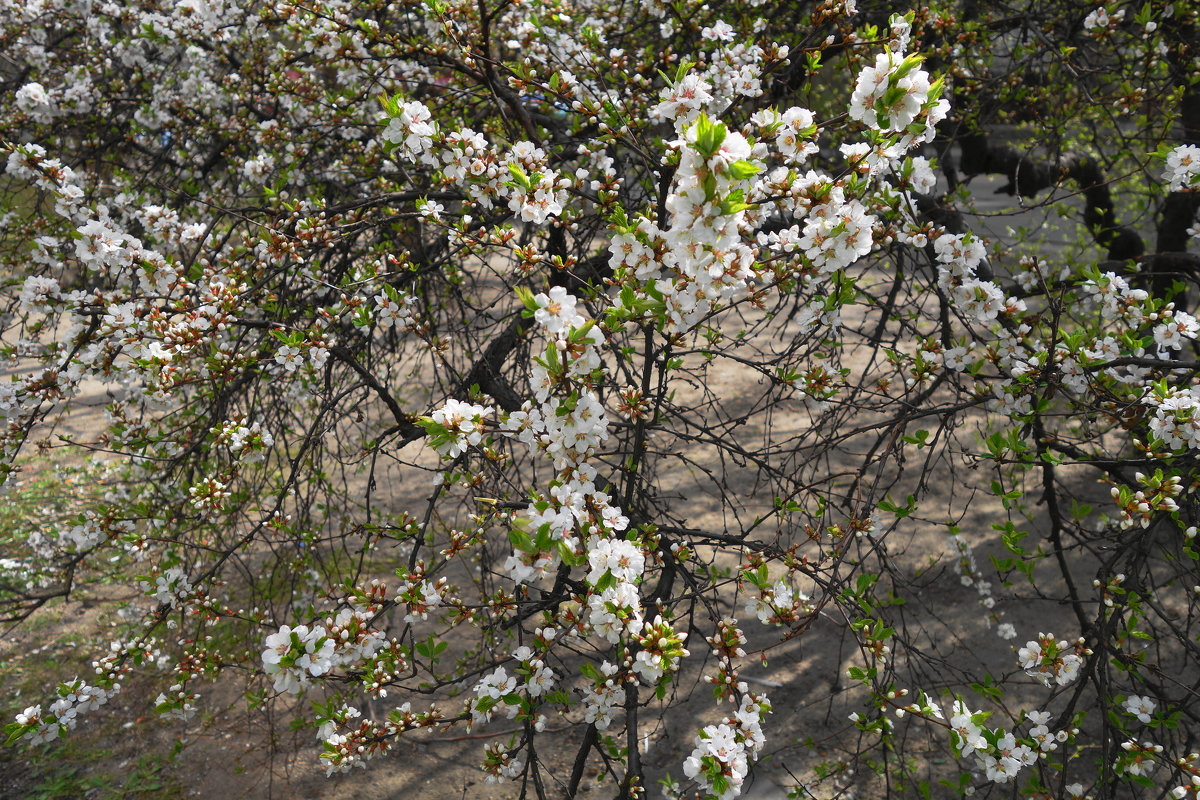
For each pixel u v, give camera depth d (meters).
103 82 4.47
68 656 4.96
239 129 4.25
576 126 2.98
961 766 3.96
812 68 2.66
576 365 1.77
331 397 3.44
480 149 2.26
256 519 5.22
